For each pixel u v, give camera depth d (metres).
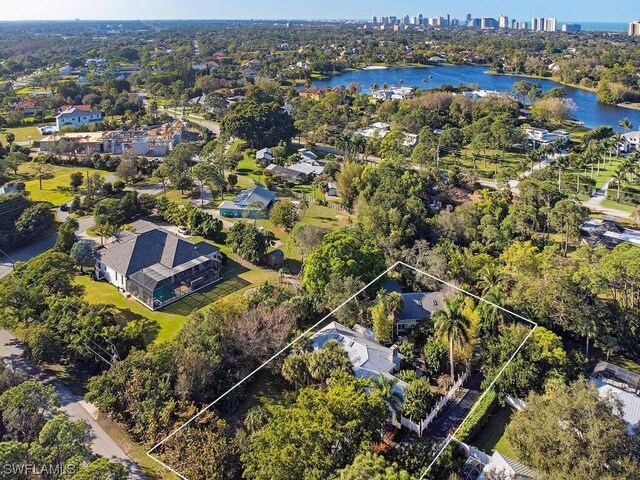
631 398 55.53
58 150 148.88
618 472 40.03
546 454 43.25
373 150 167.25
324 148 179.62
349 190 122.12
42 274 72.44
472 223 99.06
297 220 109.31
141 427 50.31
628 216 113.56
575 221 95.12
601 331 65.12
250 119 171.75
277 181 139.00
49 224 103.81
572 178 136.25
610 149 153.88
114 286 83.56
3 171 131.12
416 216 99.19
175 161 136.75
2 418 49.00
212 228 100.69
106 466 40.00
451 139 170.00
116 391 53.94
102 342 61.62
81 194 123.06
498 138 163.38
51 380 60.28
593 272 69.56
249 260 92.38
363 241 82.44
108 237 95.56
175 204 111.00
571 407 43.75
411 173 124.31
